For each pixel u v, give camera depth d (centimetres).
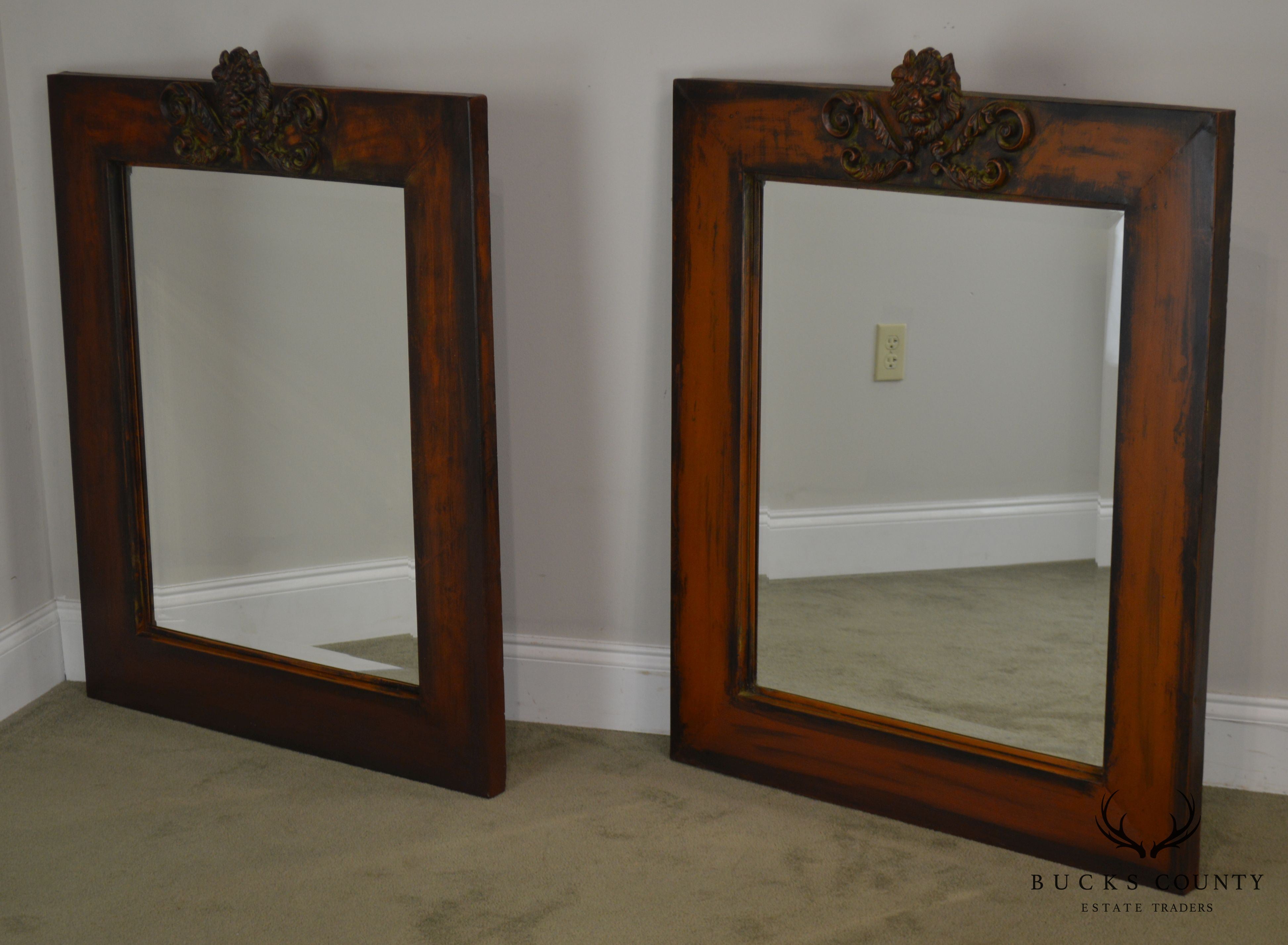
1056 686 185
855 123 179
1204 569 167
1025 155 169
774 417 198
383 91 189
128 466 227
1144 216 162
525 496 228
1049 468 180
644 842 193
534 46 208
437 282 190
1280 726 203
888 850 191
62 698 245
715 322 197
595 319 217
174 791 209
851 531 197
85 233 220
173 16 221
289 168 199
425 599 203
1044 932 170
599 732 232
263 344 212
